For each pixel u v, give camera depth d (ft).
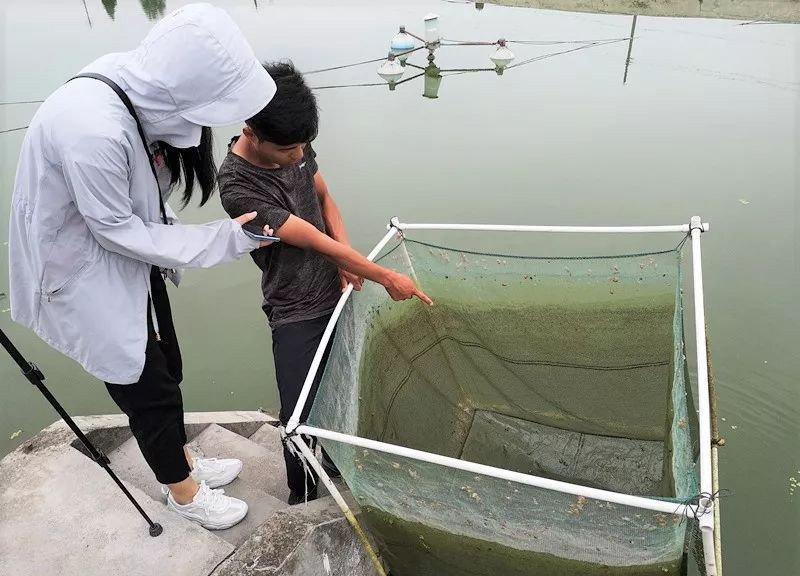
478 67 22.30
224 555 5.98
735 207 13.78
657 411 8.20
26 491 6.76
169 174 5.43
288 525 6.12
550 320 7.99
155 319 5.51
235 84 4.58
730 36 22.90
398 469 5.33
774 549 8.14
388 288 6.32
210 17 4.49
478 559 5.88
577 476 8.21
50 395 5.33
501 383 8.82
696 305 6.01
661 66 20.85
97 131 4.34
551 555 5.42
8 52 25.00
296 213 6.24
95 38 27.25
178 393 5.84
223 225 5.29
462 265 7.84
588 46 23.21
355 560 6.39
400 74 21.04
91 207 4.48
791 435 9.71
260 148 5.52
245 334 12.63
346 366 6.41
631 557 5.08
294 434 5.32
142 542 6.17
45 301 4.96
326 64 23.21
